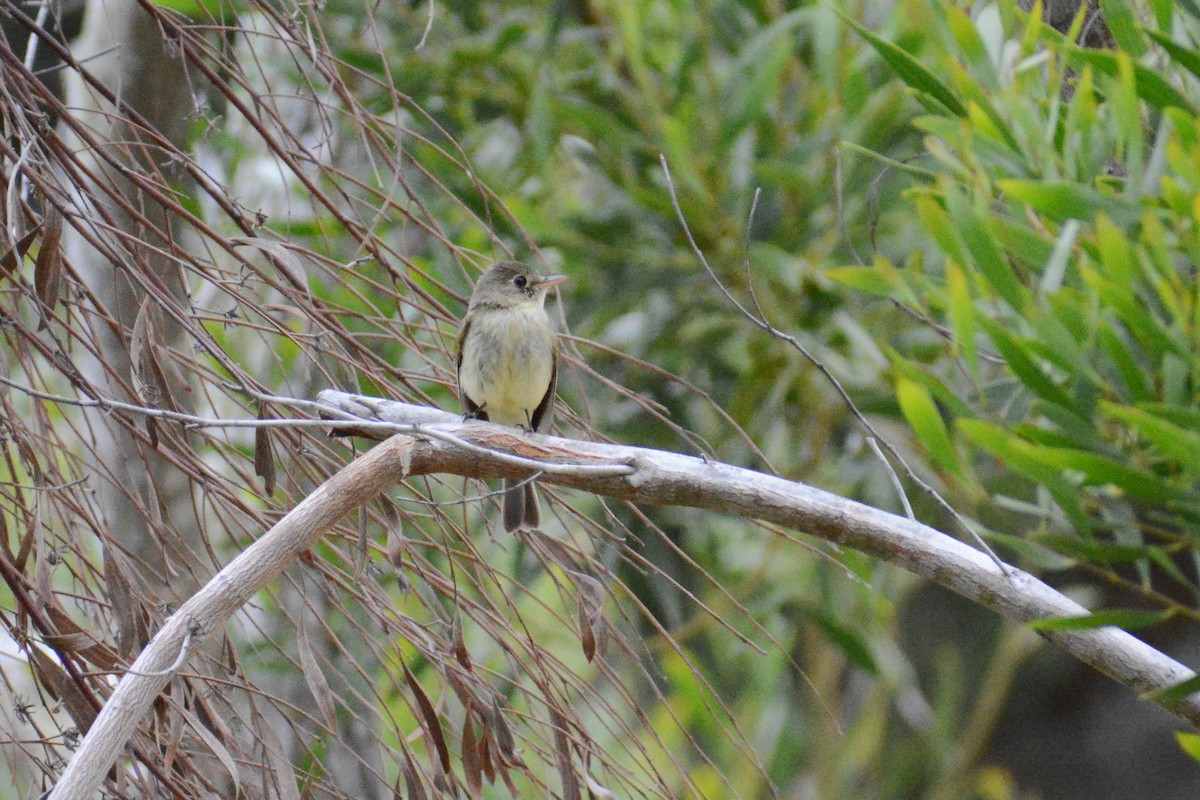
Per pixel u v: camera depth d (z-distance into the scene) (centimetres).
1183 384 591
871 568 1373
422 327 737
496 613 691
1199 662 1528
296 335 689
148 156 690
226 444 708
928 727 1803
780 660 1445
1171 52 632
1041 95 736
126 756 635
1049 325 598
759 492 680
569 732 680
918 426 620
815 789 1702
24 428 632
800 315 1329
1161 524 1031
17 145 696
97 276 871
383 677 1148
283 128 699
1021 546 669
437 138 1265
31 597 638
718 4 1396
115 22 984
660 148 1304
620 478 682
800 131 1352
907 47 1173
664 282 1324
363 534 651
